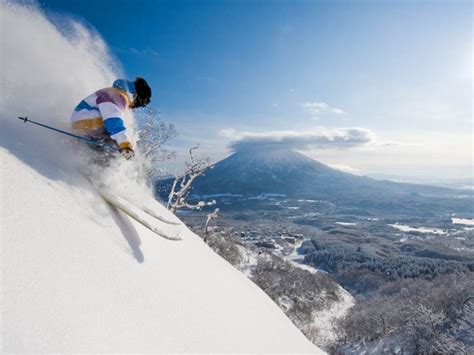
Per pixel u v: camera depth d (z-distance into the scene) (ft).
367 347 146.82
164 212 12.96
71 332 4.24
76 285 5.06
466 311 114.11
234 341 7.77
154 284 7.13
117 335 4.88
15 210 5.32
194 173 53.36
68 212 6.56
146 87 10.69
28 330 3.79
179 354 5.67
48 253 5.13
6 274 4.23
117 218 8.43
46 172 7.22
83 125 9.45
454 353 102.22
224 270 13.96
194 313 7.48
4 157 6.37
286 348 10.29
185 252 11.22
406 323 137.49
